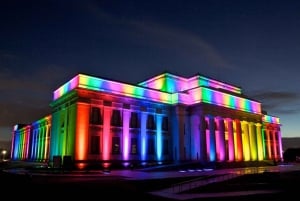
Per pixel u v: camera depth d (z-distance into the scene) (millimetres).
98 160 45156
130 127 50719
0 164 70375
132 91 51781
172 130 56156
